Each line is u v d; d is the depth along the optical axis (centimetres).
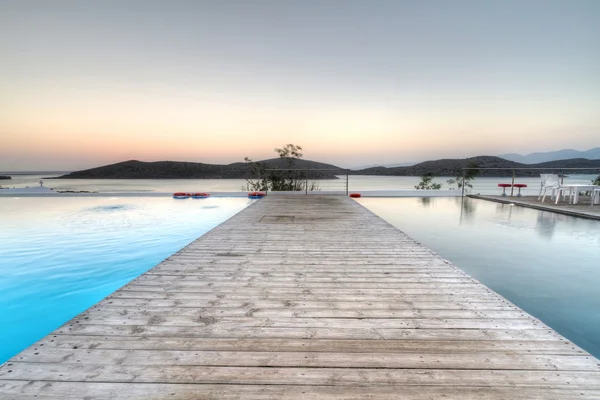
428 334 129
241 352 114
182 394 92
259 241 302
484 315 147
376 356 112
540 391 94
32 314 239
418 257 249
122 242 430
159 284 186
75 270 323
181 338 124
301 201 660
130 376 99
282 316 145
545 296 236
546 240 404
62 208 691
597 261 320
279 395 92
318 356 112
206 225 541
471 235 438
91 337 123
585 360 110
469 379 100
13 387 93
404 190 889
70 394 91
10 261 348
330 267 222
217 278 198
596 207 581
